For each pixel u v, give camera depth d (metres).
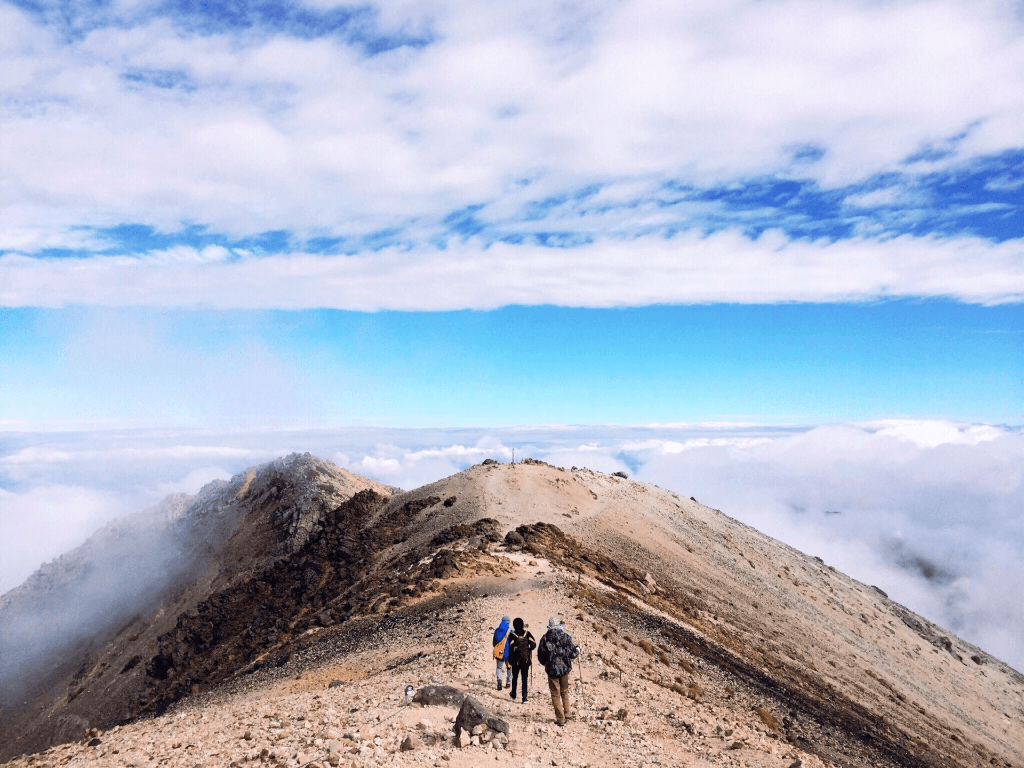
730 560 89.06
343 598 61.97
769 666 45.03
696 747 14.26
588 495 90.38
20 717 91.44
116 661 95.38
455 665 19.56
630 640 28.28
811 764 14.73
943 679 86.94
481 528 64.50
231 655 67.69
